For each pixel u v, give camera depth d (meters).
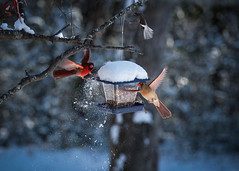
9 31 2.36
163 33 5.91
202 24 11.88
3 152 9.17
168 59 10.94
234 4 12.07
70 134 8.41
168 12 5.95
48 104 8.95
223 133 11.66
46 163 7.73
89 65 3.13
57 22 6.81
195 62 11.59
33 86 9.06
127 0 4.49
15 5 2.66
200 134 11.58
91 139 7.86
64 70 3.01
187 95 11.39
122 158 5.78
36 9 6.90
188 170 9.34
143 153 5.79
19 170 7.77
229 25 12.09
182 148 11.00
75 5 6.14
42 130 9.29
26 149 9.23
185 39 11.73
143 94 3.65
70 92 8.32
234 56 11.94
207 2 11.87
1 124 9.64
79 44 2.46
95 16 6.14
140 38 5.62
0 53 9.07
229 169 9.54
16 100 9.39
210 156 10.70
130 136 5.77
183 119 11.50
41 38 2.41
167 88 10.88
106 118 6.50
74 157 7.67
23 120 9.49
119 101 3.53
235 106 11.81
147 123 5.78
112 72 3.26
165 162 10.05
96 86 6.20
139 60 5.69
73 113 8.16
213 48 11.83
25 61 8.85
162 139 11.52
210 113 11.73
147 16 5.65
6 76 9.10
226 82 11.91
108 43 7.34
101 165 6.88
